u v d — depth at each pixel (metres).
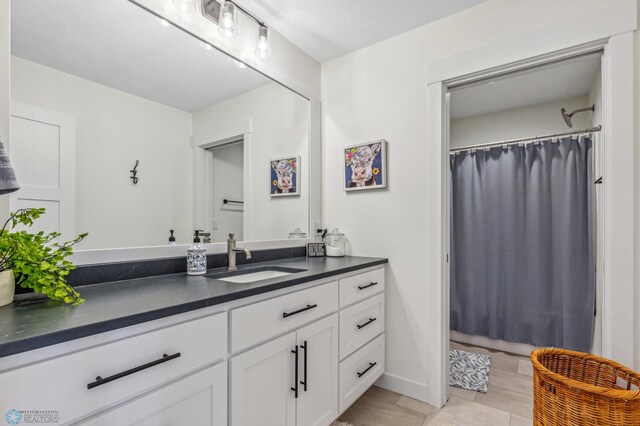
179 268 1.54
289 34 2.10
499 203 2.78
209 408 1.00
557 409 1.21
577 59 1.64
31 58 1.12
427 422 1.73
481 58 1.79
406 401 1.95
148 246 1.44
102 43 1.32
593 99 2.46
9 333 0.67
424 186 1.99
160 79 1.51
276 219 2.10
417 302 2.00
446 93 2.00
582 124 2.73
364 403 1.93
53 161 1.17
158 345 0.88
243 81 1.88
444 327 1.93
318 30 2.05
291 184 2.21
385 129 2.15
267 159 2.04
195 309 0.95
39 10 1.14
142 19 1.43
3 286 0.89
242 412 1.10
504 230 2.76
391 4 1.80
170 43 1.54
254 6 1.82
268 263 1.91
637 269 1.40
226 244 1.79
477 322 2.85
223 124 1.79
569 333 2.44
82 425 0.73
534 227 2.63
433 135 1.95
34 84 1.13
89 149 1.27
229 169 1.82
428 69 1.97
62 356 0.70
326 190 2.43
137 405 0.82
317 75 2.43
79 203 1.24
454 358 2.58
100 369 0.76
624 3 1.44
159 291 1.10
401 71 2.09
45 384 0.68
